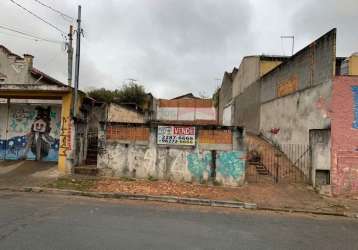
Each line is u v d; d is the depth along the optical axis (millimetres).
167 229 6430
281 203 9766
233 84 29641
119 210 8109
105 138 12820
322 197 10703
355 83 11156
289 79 15547
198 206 9344
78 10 14258
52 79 24031
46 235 5613
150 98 33625
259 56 23625
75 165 13438
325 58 11953
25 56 24188
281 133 16359
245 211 8953
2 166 13742
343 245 5953
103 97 35281
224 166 11977
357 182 10906
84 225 6398
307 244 5910
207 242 5688
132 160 12617
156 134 12492
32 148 14875
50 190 10422
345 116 11133
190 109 37031
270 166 14320
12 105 15078
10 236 5484
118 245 5258
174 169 12328
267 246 5641
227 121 31531
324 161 11320
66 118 13289
